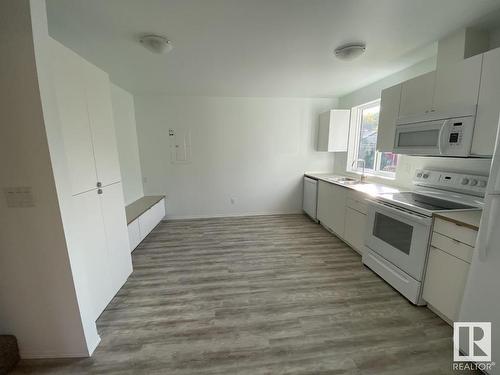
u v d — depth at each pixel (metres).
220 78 3.05
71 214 1.37
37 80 1.13
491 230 1.22
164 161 4.18
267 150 4.38
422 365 1.40
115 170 2.11
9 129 1.17
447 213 1.69
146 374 1.35
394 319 1.77
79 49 2.14
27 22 1.09
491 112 1.50
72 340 1.45
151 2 1.46
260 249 3.03
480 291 1.29
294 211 4.64
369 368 1.38
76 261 1.40
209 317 1.80
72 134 1.51
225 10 1.56
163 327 1.70
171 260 2.74
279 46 2.12
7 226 1.27
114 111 3.23
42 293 1.37
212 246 3.13
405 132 2.20
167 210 4.35
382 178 3.17
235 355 1.47
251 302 1.98
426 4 1.51
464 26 1.79
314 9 1.55
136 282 2.29
